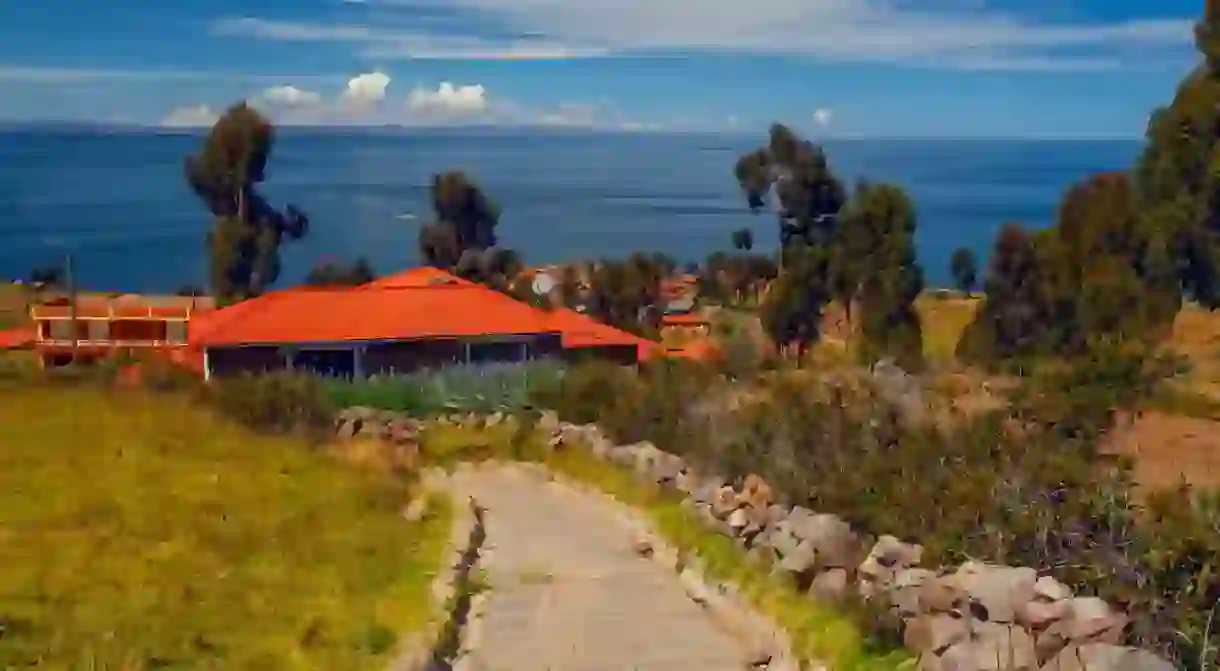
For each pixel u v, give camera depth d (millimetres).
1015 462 11297
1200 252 29859
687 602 11977
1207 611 8125
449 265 77625
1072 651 7617
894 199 49125
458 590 11953
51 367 39031
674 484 16391
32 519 14375
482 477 21609
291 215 75438
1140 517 9695
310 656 9562
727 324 62844
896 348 37844
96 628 9977
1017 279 35562
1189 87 29688
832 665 9172
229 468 19000
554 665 9898
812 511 12133
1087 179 34562
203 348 40656
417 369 41000
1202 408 17609
